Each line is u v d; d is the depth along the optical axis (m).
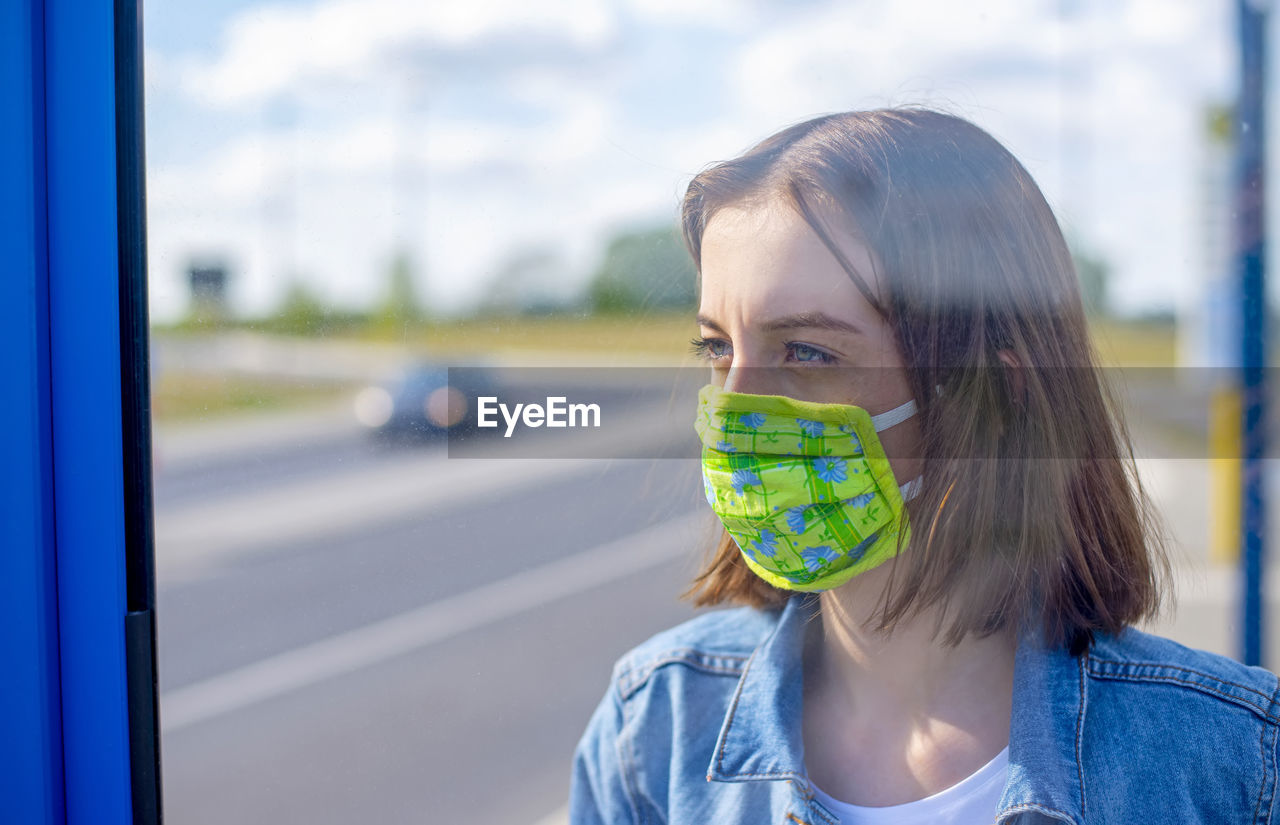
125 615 0.91
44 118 0.89
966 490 0.87
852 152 0.89
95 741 0.91
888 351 0.90
